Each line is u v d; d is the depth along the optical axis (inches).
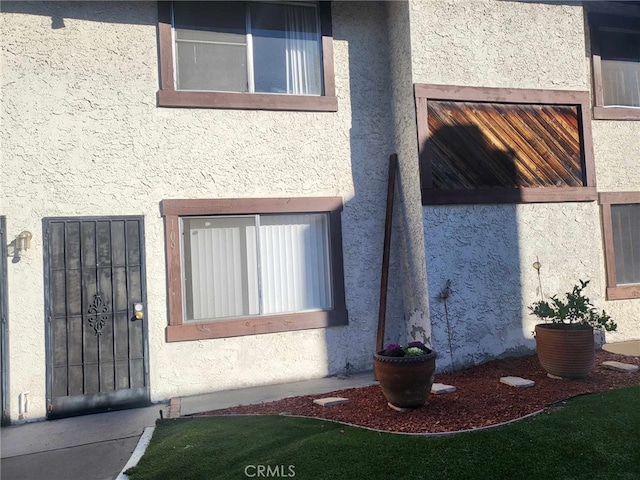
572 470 158.4
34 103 274.7
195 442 199.2
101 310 275.4
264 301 309.1
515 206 318.0
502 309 308.3
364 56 335.3
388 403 230.7
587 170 333.7
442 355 292.5
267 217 313.3
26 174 270.7
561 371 255.3
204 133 299.4
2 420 256.5
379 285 325.7
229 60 312.7
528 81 328.5
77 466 195.8
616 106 374.9
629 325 358.9
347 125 327.3
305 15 331.3
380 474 160.9
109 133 284.4
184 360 286.2
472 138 314.5
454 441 181.8
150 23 296.0
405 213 321.1
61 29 281.1
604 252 357.7
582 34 343.9
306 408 237.6
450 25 315.3
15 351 262.1
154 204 288.4
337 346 315.0
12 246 266.2
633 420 194.2
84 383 269.7
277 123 313.1
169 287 285.1
